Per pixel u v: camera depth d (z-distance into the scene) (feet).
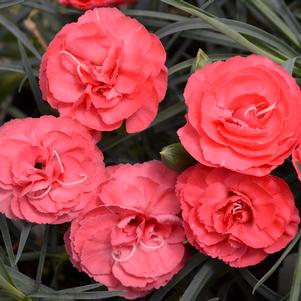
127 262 1.14
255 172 1.04
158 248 1.14
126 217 1.12
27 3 1.36
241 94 1.06
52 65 1.15
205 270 1.17
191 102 1.06
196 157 1.06
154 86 1.14
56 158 1.13
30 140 1.13
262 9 1.29
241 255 1.11
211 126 1.05
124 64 1.13
